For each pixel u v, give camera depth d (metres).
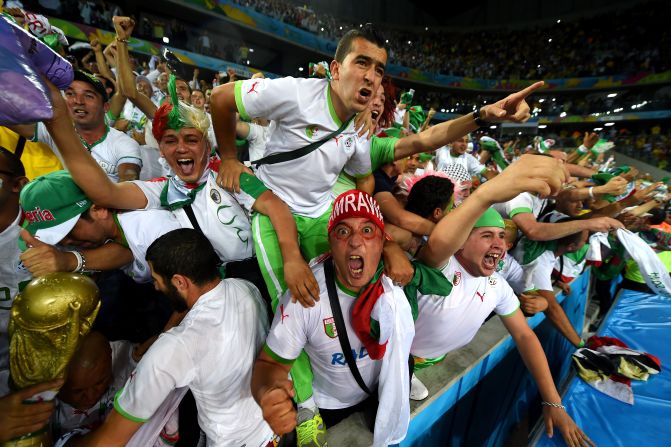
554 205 2.78
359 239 1.02
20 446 0.89
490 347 1.99
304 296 1.12
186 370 1.10
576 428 1.71
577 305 3.54
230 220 1.54
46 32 2.50
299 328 1.17
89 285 0.92
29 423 0.89
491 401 2.24
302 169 1.40
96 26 11.21
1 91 0.63
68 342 0.86
